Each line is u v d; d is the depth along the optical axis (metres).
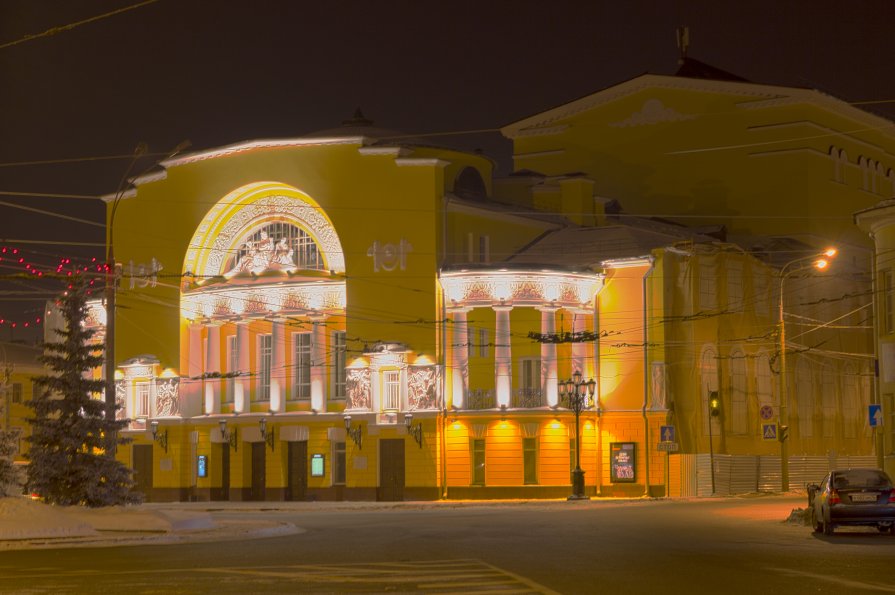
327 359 59.53
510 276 55.91
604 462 56.88
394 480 57.09
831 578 18.23
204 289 62.47
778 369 61.47
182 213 64.25
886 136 78.25
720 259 59.66
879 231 42.97
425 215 57.47
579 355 57.56
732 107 71.88
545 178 68.69
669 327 56.59
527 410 55.47
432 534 29.50
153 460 64.25
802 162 70.00
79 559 23.38
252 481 61.44
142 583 18.22
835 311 68.88
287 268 60.28
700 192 72.38
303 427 59.31
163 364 64.56
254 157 61.62
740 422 60.09
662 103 73.62
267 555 23.64
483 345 56.16
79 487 36.69
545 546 25.02
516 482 55.22
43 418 37.28
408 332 57.16
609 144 75.12
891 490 27.56
